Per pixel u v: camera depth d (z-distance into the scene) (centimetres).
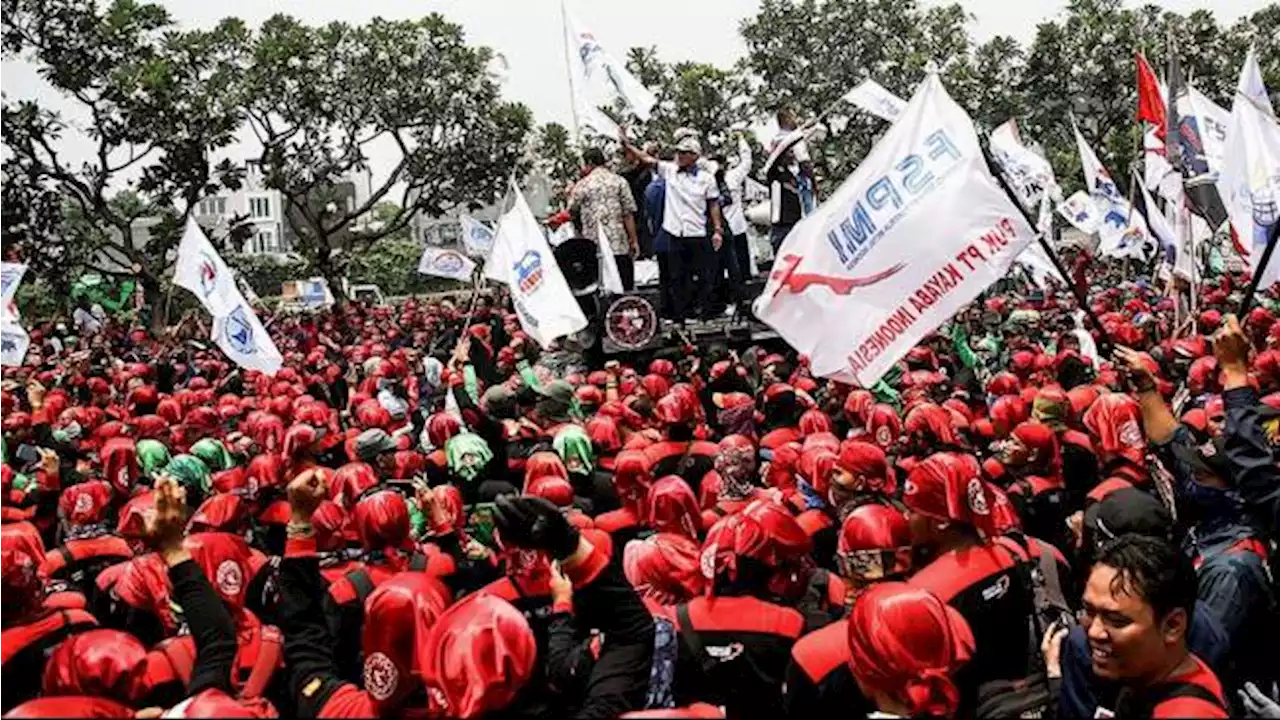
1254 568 561
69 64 3728
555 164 4544
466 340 1589
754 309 745
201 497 883
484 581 619
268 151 4159
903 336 720
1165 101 1576
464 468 812
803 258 734
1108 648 379
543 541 449
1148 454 687
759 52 4516
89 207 4388
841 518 649
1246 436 563
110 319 3762
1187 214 1359
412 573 436
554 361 1784
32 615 523
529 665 378
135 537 718
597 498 839
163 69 3775
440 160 4331
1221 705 375
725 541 497
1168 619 375
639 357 1695
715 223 1734
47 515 937
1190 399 971
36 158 3819
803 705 441
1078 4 4750
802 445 807
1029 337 1811
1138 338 1491
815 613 520
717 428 1198
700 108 4409
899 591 392
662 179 1773
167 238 3962
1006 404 824
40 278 3919
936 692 380
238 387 1814
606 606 453
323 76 4131
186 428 1212
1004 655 476
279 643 519
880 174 723
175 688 471
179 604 492
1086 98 4744
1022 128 4741
